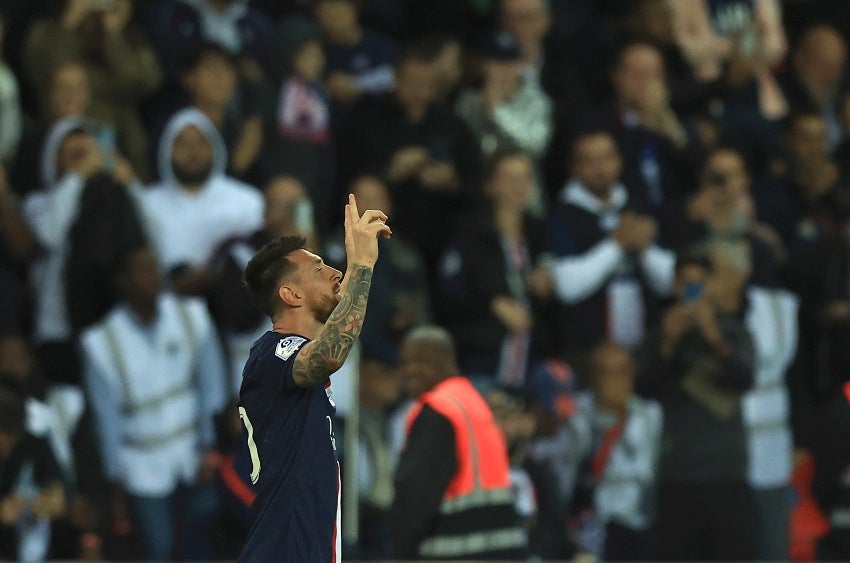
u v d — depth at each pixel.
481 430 31.83
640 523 42.41
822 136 55.47
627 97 53.78
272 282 22.20
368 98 51.59
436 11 56.78
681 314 39.06
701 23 57.94
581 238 49.28
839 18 64.00
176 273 43.28
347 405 39.25
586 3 58.66
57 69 46.91
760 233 50.16
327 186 50.06
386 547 41.06
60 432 40.34
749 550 38.66
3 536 38.34
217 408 41.72
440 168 49.75
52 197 44.38
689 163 53.59
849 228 51.97
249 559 21.17
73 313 43.81
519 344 47.34
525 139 52.62
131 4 50.12
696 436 38.69
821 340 50.31
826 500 42.78
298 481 21.33
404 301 46.19
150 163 47.62
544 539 40.31
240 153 47.84
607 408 43.06
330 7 52.91
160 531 40.16
